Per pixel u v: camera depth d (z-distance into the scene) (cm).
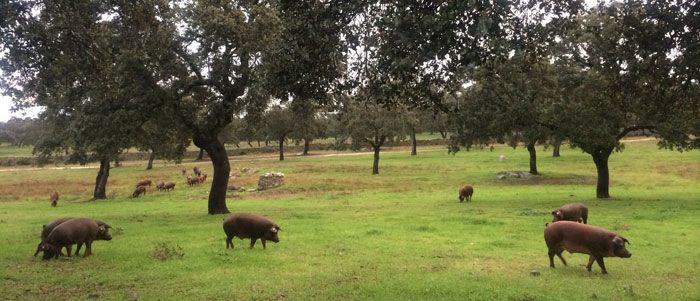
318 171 5888
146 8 1484
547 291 988
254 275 1127
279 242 1563
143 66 2041
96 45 1225
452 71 906
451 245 1523
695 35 1009
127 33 1805
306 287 1028
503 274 1139
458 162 6494
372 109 5444
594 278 1101
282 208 2875
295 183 4650
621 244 1088
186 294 983
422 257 1341
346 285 1038
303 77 997
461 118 3061
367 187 4328
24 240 1669
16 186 5400
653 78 1123
